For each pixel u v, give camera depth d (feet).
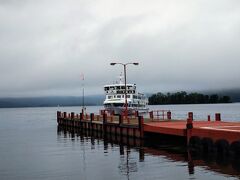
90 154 121.39
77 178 83.87
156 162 98.53
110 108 284.20
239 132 93.20
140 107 304.30
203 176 79.00
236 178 76.02
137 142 144.36
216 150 101.24
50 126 307.17
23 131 251.60
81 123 222.89
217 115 154.71
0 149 145.18
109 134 175.94
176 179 77.51
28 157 120.57
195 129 109.91
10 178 86.63
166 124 141.08
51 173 90.74
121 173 86.74
